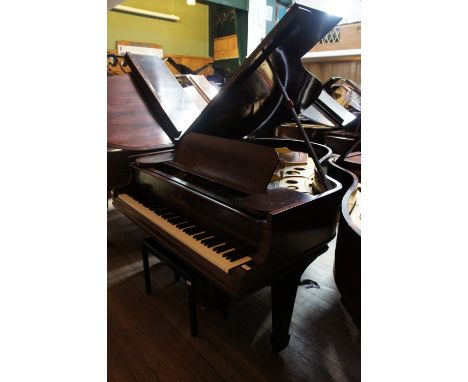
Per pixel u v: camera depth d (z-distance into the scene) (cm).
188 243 143
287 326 155
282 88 170
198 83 372
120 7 801
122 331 173
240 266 122
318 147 251
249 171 154
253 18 791
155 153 229
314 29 149
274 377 146
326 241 153
